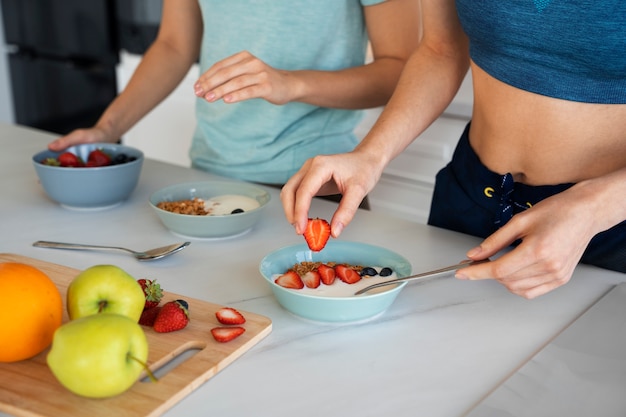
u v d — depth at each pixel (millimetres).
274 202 1438
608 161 1128
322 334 945
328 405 792
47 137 1856
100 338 733
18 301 800
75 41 3008
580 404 785
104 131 1585
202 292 1054
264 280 1102
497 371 864
